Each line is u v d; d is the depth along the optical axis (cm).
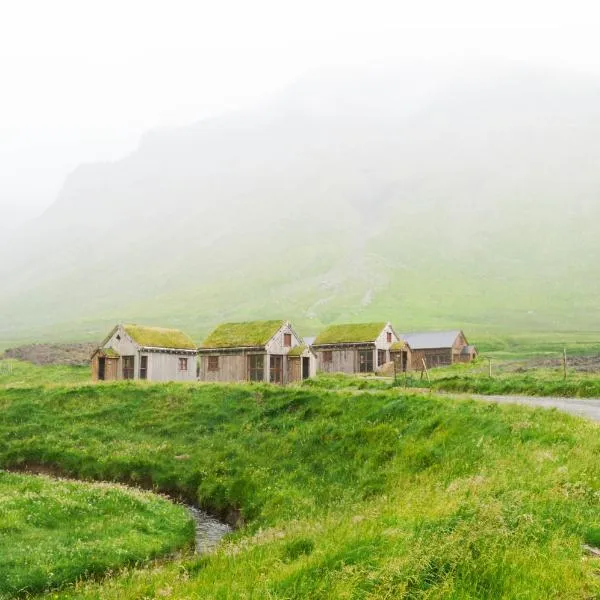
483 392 4356
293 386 5006
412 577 1091
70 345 13200
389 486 2581
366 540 1371
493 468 2045
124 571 2077
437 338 11138
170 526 2689
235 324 7112
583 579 1074
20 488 3066
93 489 3116
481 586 1071
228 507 3105
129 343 7200
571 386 4016
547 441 2244
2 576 2006
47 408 4931
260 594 1227
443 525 1306
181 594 1457
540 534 1258
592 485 1595
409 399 3556
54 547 2259
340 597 1103
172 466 3659
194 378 7612
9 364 10081
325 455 3309
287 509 2711
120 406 4853
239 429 4103
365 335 8312
